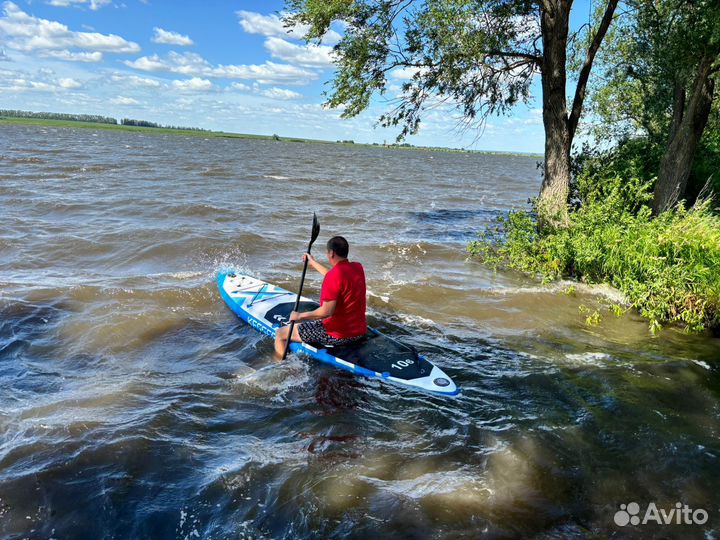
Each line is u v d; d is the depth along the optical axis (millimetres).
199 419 4598
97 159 33625
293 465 3979
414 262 10805
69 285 7832
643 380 5699
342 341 5855
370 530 3303
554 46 10578
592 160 13383
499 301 8305
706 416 4973
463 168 67812
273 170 35656
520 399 5219
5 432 4188
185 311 7168
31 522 3291
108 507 3453
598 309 8141
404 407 4992
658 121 14727
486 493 3713
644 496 3777
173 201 16500
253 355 6012
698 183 12977
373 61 11258
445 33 10086
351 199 21047
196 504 3523
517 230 10344
